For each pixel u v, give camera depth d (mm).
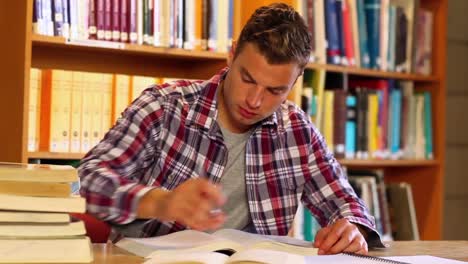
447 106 4102
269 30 1681
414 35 3549
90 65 2816
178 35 2727
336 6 3207
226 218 1909
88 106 2576
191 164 1870
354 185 3332
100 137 2600
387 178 3807
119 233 1753
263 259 1275
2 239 1193
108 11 2584
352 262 1410
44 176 1224
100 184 1520
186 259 1290
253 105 1712
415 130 3592
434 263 1493
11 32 2527
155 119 1818
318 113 3121
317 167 1989
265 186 1936
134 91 2656
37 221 1219
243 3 2910
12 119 2504
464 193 4180
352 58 3275
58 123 2525
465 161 4180
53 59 2734
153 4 2672
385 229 3441
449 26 4105
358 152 3344
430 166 3676
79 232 1245
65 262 1219
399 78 3527
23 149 2428
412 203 3488
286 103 2031
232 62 1772
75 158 2551
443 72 3646
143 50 2650
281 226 1947
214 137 1886
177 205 1391
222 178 1903
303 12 3068
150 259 1323
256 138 1933
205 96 1896
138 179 1828
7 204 1201
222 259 1322
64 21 2510
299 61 1708
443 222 4102
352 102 3332
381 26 3410
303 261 1302
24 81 2428
